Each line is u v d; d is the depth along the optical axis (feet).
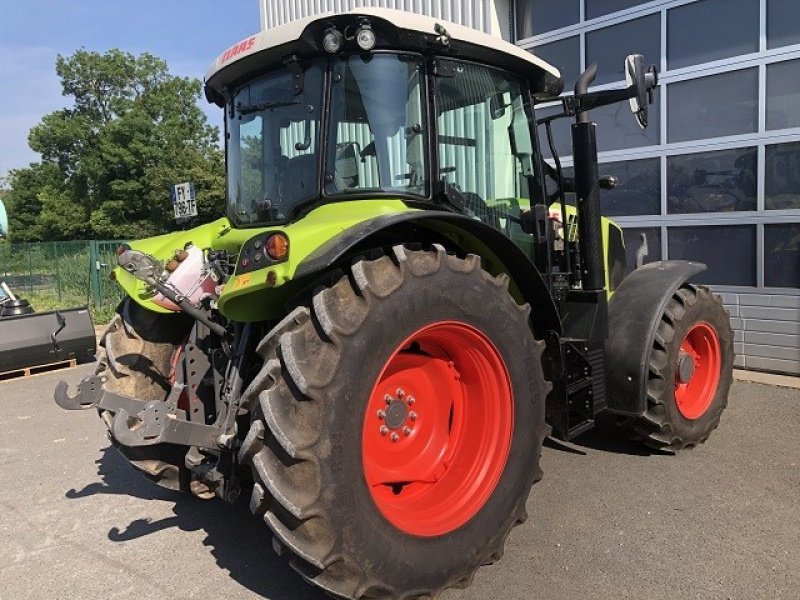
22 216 135.74
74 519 11.42
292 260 7.23
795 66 18.06
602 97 11.03
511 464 8.97
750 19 18.81
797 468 12.17
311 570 7.16
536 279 9.59
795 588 8.41
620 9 21.62
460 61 9.90
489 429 9.00
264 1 34.27
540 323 10.45
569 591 8.54
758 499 10.91
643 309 12.37
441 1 25.62
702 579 8.67
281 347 7.15
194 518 11.34
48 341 22.67
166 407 8.42
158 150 105.91
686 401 13.50
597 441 13.93
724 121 19.63
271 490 6.90
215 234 11.11
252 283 7.47
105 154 105.29
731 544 9.51
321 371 7.06
